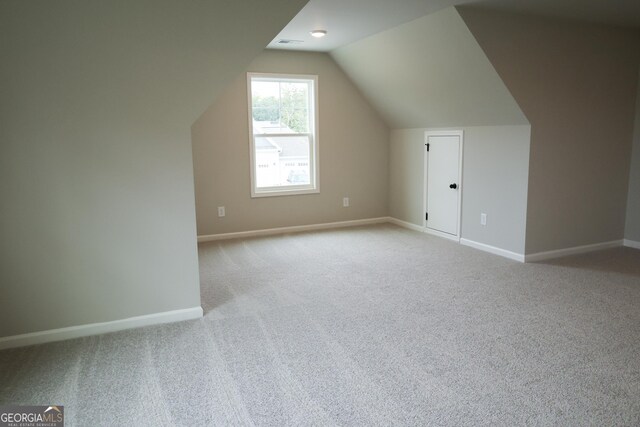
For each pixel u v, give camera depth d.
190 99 2.89
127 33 2.61
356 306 3.29
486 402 2.11
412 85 4.90
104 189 2.81
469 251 4.77
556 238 4.48
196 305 3.14
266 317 3.12
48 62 2.56
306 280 3.89
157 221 2.97
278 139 5.71
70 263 2.81
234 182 5.47
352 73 5.62
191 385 2.29
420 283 3.77
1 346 2.71
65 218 2.76
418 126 5.61
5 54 2.49
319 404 2.11
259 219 5.68
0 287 2.69
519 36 3.82
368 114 6.07
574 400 2.11
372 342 2.72
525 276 3.92
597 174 4.61
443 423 1.96
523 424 1.95
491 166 4.60
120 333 2.91
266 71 5.40
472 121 4.72
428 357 2.53
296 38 4.77
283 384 2.28
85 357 2.59
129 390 2.25
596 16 3.88
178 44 2.72
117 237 2.89
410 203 5.96
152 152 2.88
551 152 4.29
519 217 4.34
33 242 2.71
